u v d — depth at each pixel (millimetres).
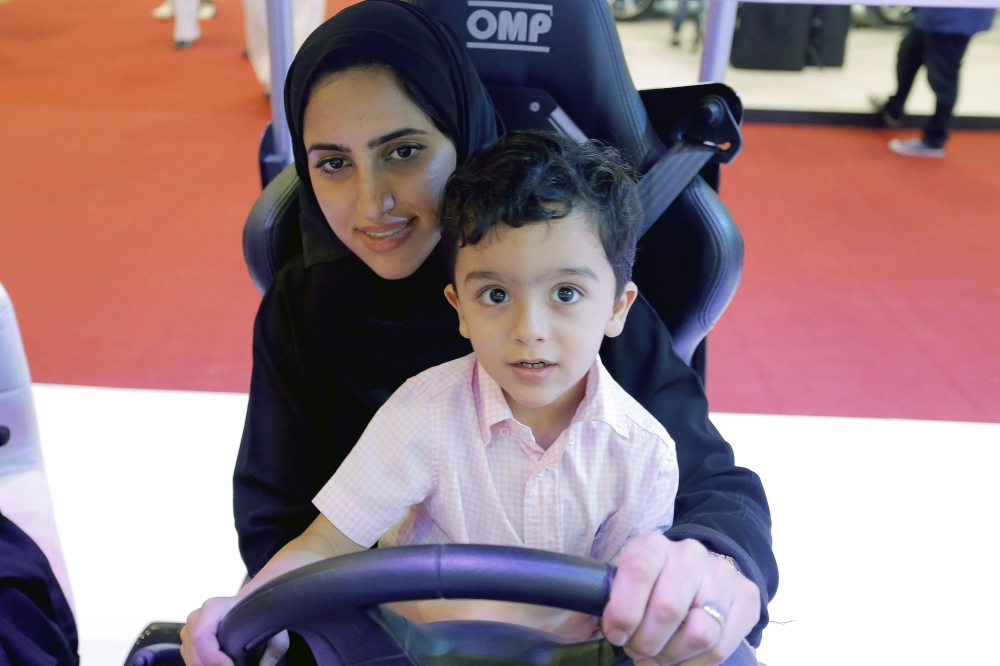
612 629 534
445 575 514
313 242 873
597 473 753
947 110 4059
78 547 1595
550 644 610
